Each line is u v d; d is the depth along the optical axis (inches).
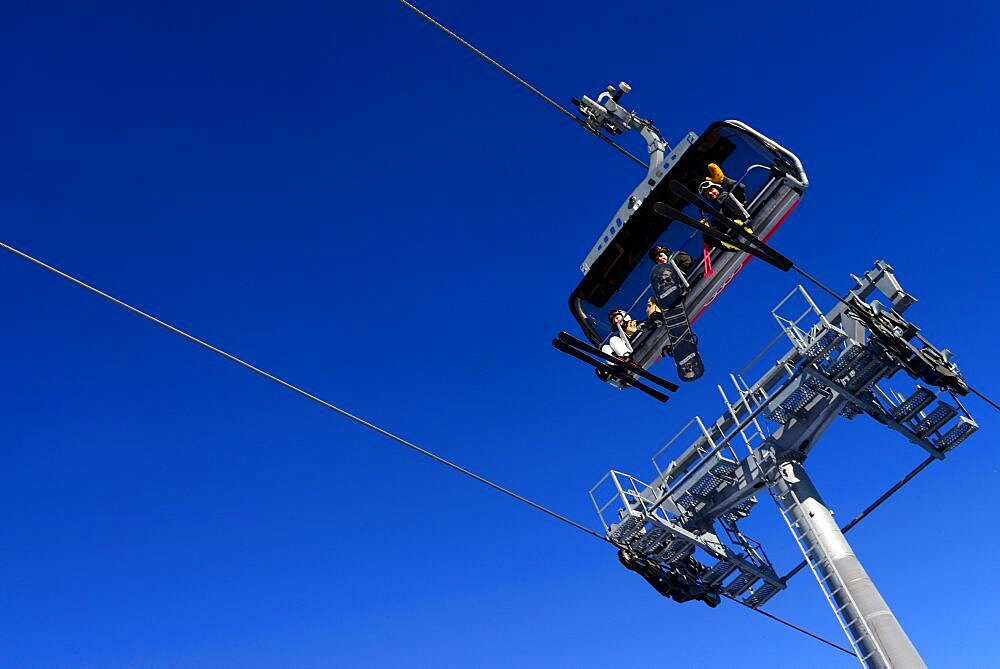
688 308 716.0
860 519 789.2
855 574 722.8
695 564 876.0
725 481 821.2
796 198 658.2
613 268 745.6
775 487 780.6
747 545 863.7
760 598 874.8
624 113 702.5
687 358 650.8
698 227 599.2
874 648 694.5
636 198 706.2
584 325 763.4
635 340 746.2
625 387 749.3
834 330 703.7
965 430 738.2
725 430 812.6
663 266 676.7
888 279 701.3
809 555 754.8
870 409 737.6
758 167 666.2
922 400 724.0
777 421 781.9
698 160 680.4
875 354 707.4
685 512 843.4
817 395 756.6
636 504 848.3
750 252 615.5
